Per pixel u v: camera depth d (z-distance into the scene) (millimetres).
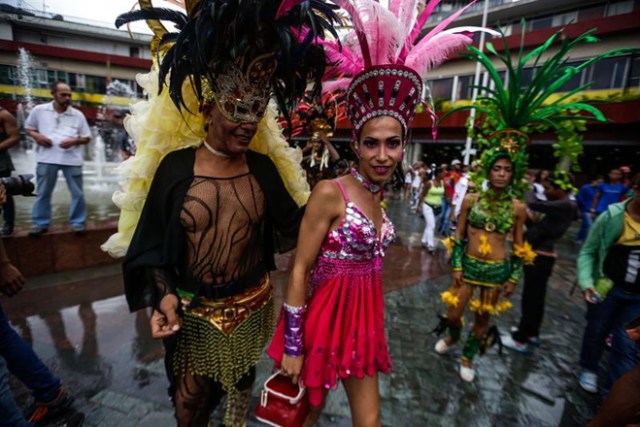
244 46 1205
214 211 1395
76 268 4289
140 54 25922
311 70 1483
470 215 2643
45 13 22984
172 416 2070
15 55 20250
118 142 16844
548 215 3012
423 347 3127
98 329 3018
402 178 1552
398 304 4027
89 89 24328
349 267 1402
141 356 2656
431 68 1546
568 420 2309
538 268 3016
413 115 1405
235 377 1525
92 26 24109
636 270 2242
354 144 1457
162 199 1364
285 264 4988
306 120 3094
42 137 3879
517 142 2523
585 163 16828
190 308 1416
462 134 17578
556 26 15648
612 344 2361
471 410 2355
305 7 1199
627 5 14852
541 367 2918
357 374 1405
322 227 1369
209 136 1397
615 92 14078
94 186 9844
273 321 1743
